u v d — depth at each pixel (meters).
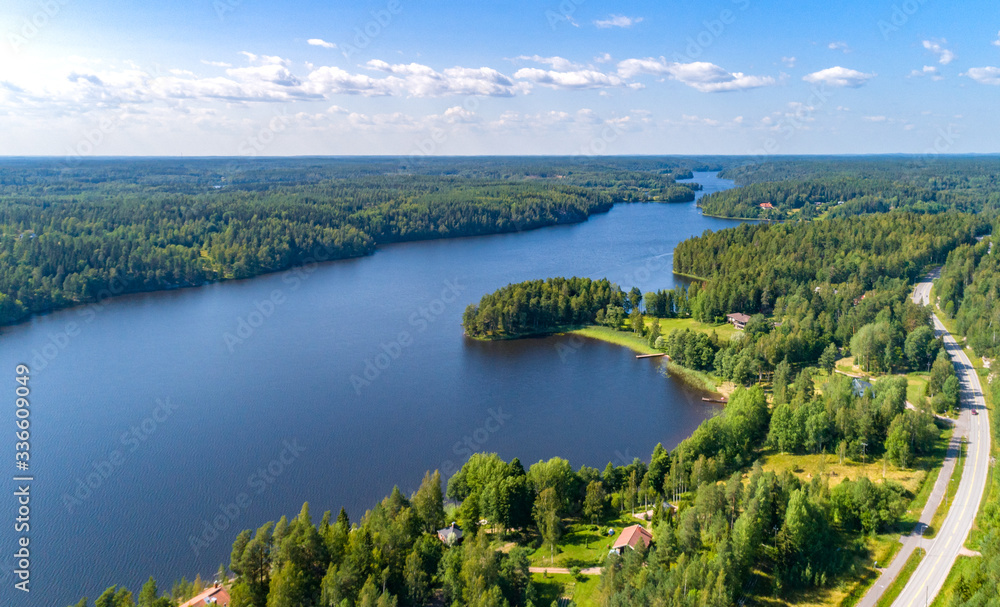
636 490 110.56
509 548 102.12
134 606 83.19
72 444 145.12
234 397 171.38
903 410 131.38
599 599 84.62
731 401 140.25
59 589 98.94
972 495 108.50
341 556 87.75
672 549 90.12
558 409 163.00
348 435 148.88
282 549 86.94
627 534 97.56
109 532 112.62
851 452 123.38
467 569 84.44
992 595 74.38
